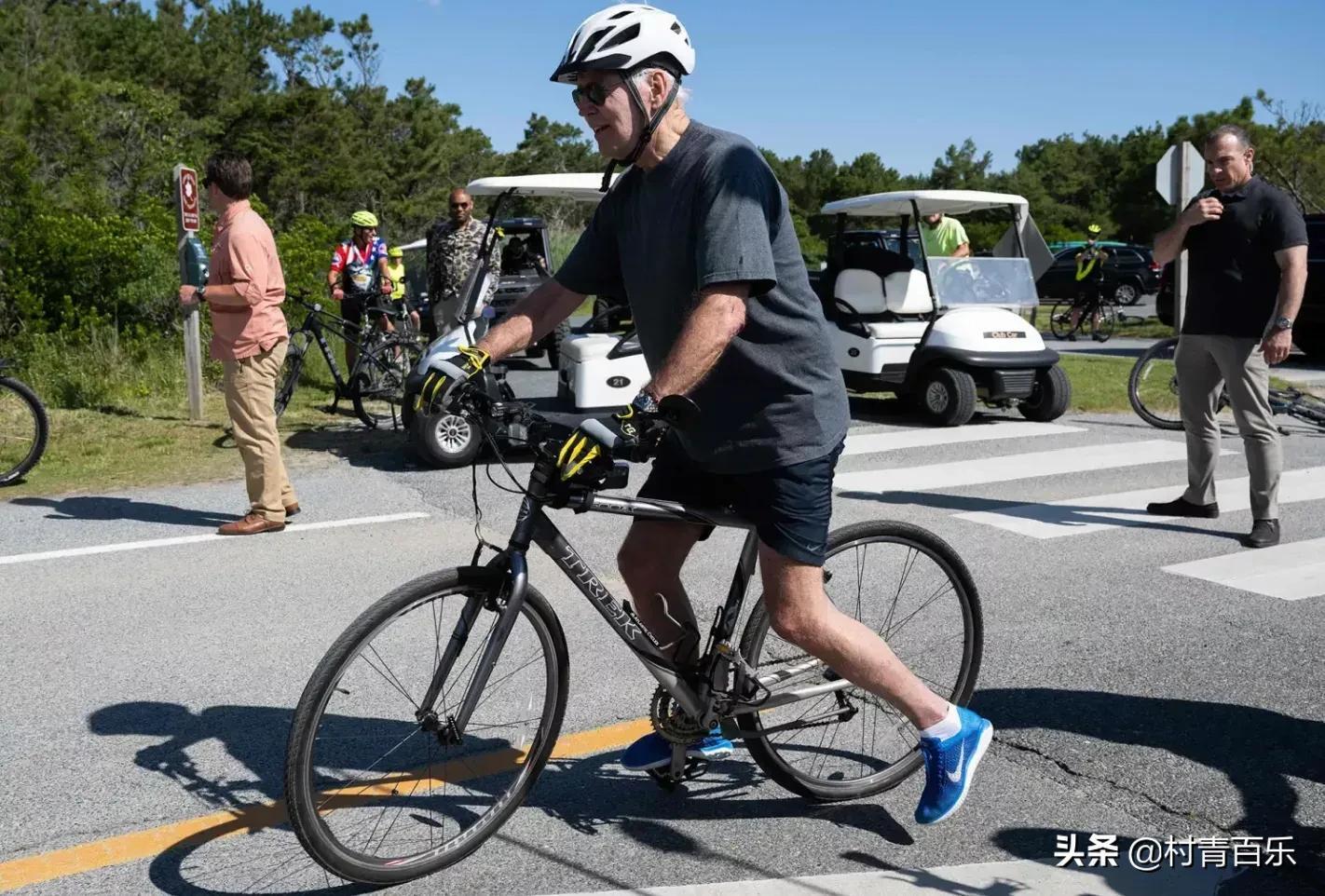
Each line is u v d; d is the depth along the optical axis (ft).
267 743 12.75
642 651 10.20
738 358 9.28
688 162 8.98
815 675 11.17
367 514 23.15
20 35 135.74
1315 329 53.21
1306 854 10.39
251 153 143.02
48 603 17.62
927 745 10.26
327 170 147.74
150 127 77.77
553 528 9.82
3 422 26.13
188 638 16.08
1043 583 18.66
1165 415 34.53
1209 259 20.71
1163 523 22.43
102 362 38.19
